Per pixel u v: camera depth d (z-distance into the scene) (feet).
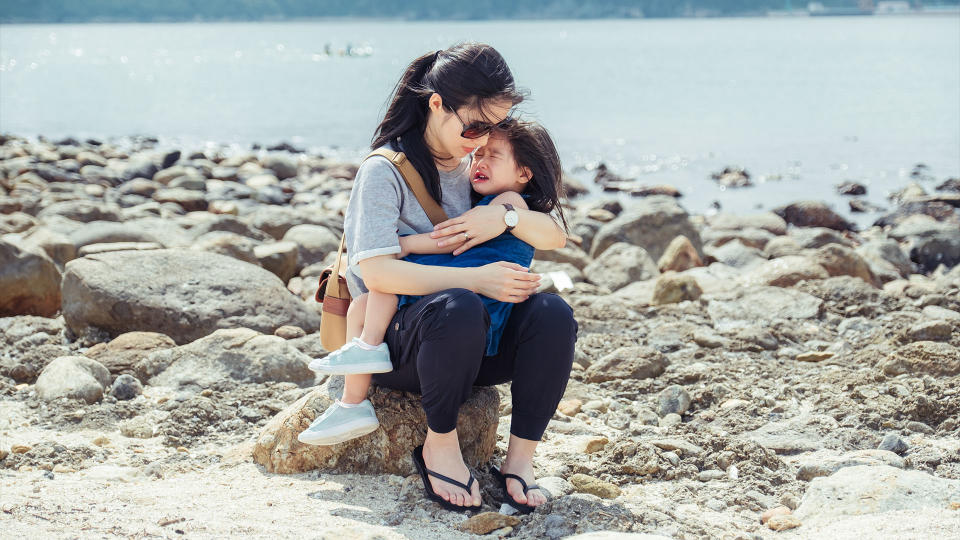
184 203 40.75
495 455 12.81
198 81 132.98
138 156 58.65
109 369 16.40
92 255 19.21
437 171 11.48
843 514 10.62
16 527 9.84
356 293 11.83
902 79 123.44
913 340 17.65
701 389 15.97
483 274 10.87
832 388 15.76
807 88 112.16
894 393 15.07
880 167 58.85
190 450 13.38
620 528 10.25
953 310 21.36
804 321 20.30
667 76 133.39
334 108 96.53
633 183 52.90
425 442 11.40
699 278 25.02
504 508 10.96
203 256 19.89
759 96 102.83
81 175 49.65
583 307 22.02
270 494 11.35
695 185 53.83
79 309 18.45
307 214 34.45
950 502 10.64
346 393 11.43
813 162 61.16
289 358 16.30
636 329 20.43
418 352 10.75
